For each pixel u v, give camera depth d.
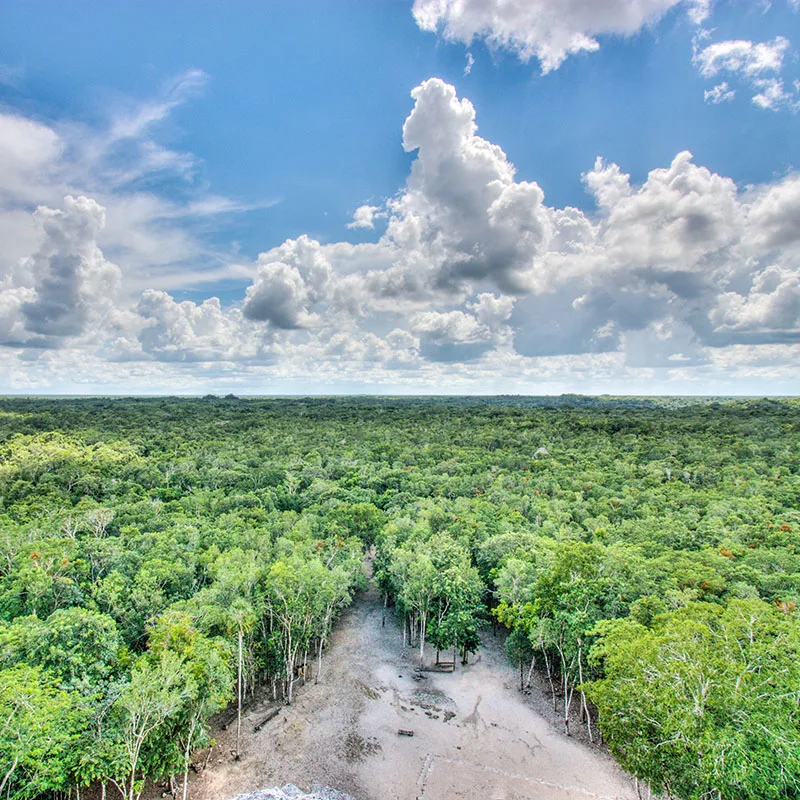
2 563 51.81
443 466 129.00
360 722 43.38
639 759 28.06
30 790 26.42
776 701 25.64
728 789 24.44
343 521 76.69
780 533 65.31
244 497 88.81
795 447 143.75
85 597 45.25
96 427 181.00
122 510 77.69
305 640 48.69
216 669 35.09
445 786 36.62
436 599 54.16
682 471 124.06
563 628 41.56
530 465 133.00
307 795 33.84
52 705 27.22
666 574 48.56
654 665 28.83
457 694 47.66
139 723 30.34
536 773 37.88
